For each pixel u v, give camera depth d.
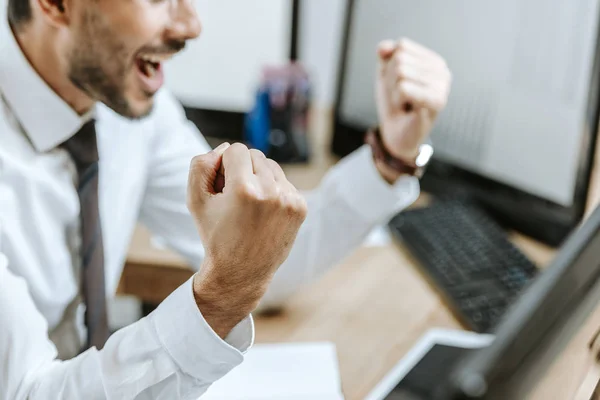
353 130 1.34
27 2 0.69
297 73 1.30
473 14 1.11
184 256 1.06
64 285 0.83
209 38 1.28
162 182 1.03
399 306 0.97
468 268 1.03
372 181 0.94
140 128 0.96
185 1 0.70
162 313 0.55
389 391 0.80
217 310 0.54
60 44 0.70
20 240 0.77
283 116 1.32
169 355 0.55
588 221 0.32
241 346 0.56
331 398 0.80
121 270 1.06
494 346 0.27
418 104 0.87
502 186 1.16
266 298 0.93
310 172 1.33
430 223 1.14
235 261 0.50
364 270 1.05
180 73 1.32
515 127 1.11
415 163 0.92
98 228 0.81
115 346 0.57
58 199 0.79
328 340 0.90
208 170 0.51
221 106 1.35
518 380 0.26
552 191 1.09
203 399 0.78
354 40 1.29
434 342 0.88
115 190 0.94
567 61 1.00
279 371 0.83
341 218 0.96
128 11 0.66
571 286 0.29
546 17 1.02
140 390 0.56
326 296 0.99
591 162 1.01
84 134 0.79
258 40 1.28
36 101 0.74
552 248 1.12
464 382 0.25
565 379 0.34
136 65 0.72
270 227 0.48
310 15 1.51
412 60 0.88
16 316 0.60
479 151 1.18
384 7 1.23
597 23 0.95
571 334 0.30
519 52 1.07
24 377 0.59
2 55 0.73
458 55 1.16
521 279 1.00
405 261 1.07
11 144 0.75
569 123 1.02
